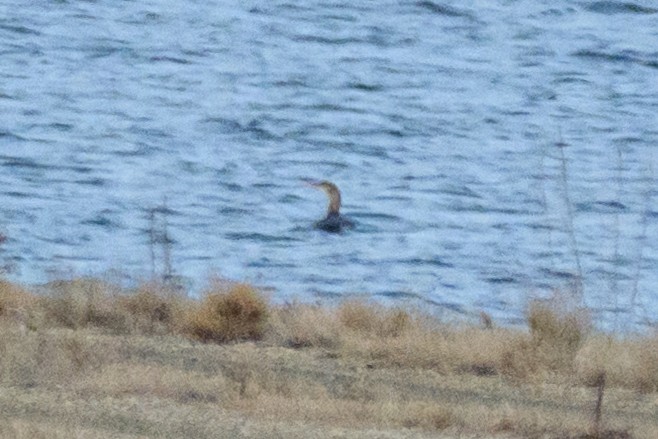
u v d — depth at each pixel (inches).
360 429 722.8
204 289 1160.8
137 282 1213.1
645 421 786.2
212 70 3939.5
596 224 2277.3
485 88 3799.2
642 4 4793.3
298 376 842.2
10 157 2780.5
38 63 3892.7
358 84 3796.8
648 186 2501.2
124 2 4761.3
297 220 2297.0
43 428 683.4
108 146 2950.3
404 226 2278.5
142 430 705.0
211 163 2817.4
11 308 964.0
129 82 3725.4
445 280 1847.9
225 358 885.8
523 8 4790.8
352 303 1019.9
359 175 2758.4
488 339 930.1
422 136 3181.6
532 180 2706.7
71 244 1996.8
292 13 4719.5
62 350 836.6
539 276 1884.8
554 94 3730.3
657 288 1774.1
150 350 893.8
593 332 992.9
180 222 2234.3
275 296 1469.0
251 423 723.4
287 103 3526.1
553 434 737.6
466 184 2669.8
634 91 3796.8
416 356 898.1
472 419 749.9
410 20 4653.1
